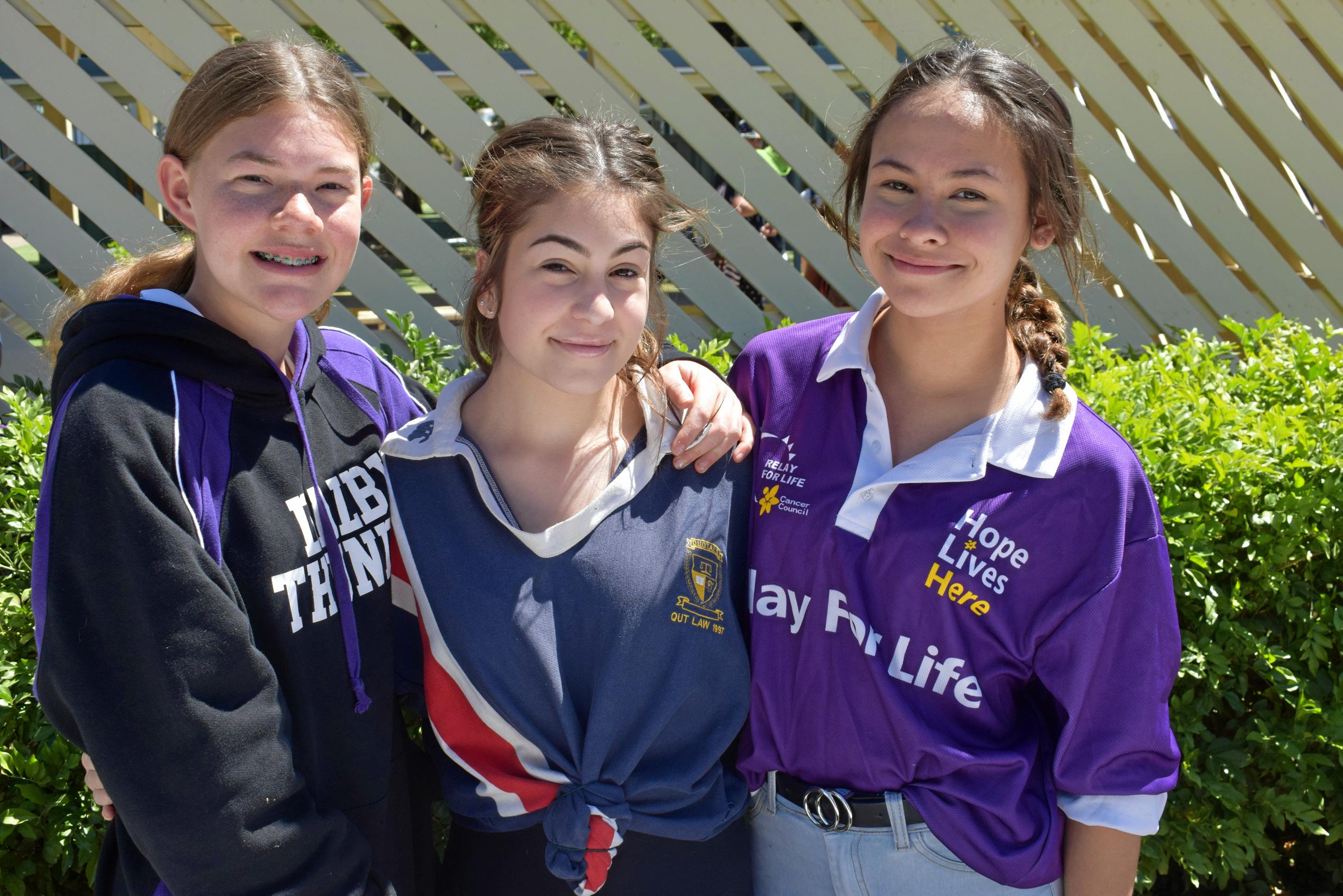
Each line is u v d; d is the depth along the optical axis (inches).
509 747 63.7
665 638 63.7
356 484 65.4
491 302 65.6
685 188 155.3
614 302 61.9
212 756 53.0
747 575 68.6
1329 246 162.2
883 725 63.9
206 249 58.3
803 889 67.8
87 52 142.2
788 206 155.4
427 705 66.2
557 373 62.6
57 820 88.7
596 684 62.5
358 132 61.9
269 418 60.6
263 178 57.3
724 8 151.1
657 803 64.5
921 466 63.2
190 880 54.0
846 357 67.1
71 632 51.9
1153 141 159.5
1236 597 100.3
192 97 58.4
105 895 63.3
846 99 153.0
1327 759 99.7
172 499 53.2
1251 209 184.4
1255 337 135.8
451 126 148.6
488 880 65.1
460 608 63.1
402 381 76.7
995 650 62.9
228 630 53.5
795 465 67.7
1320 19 156.7
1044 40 155.9
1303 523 99.6
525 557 63.2
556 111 153.5
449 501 65.1
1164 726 63.0
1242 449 101.3
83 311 57.7
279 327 62.3
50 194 200.2
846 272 157.1
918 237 59.5
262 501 58.4
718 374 74.7
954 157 59.5
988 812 63.8
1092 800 64.2
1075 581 61.8
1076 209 63.6
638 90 151.7
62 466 52.2
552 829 62.0
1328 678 103.0
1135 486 62.5
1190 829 100.0
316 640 60.2
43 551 52.7
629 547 63.9
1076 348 127.0
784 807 67.8
